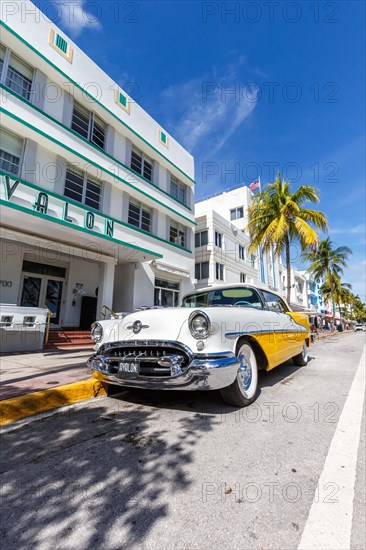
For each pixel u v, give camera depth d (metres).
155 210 12.89
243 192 23.69
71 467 2.01
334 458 2.15
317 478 1.89
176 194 14.90
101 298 9.85
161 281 13.14
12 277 9.01
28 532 1.41
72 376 4.07
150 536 1.39
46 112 8.70
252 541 1.36
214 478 1.88
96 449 2.27
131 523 1.47
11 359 5.82
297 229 15.64
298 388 4.19
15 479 1.86
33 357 6.12
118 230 10.41
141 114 12.47
